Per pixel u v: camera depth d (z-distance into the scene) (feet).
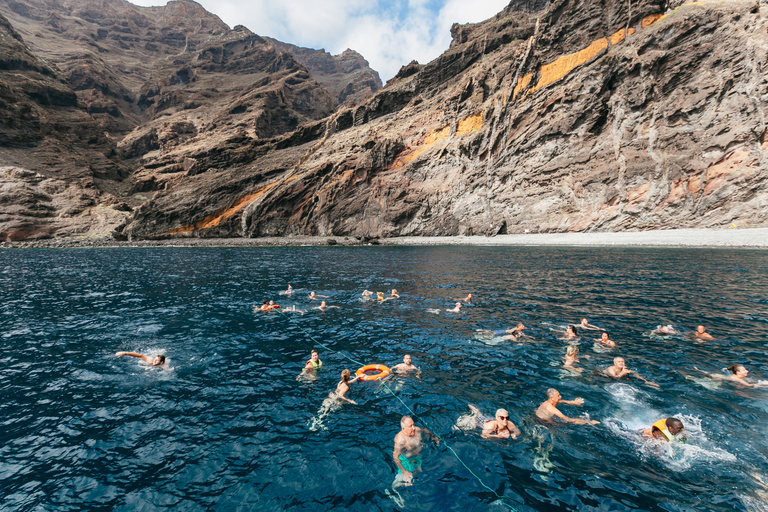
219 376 35.58
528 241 183.42
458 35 376.48
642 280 80.23
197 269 119.85
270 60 640.99
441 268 109.19
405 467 22.02
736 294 65.00
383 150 255.91
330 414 28.30
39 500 19.36
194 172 338.95
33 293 78.38
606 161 172.24
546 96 196.75
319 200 264.31
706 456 22.30
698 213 148.66
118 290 81.46
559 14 202.59
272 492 20.08
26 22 634.02
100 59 619.67
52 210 290.35
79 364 38.55
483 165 218.38
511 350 40.93
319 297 71.77
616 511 18.21
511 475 21.17
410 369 36.06
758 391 30.27
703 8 155.74
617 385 31.86
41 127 358.43
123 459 22.98
